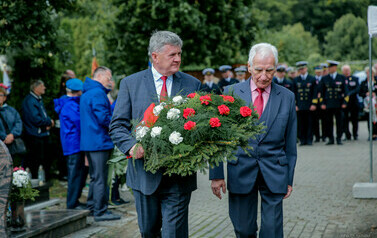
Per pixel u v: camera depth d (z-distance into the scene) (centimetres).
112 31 1241
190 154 307
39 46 824
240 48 1345
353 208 627
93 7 1253
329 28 5778
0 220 302
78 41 2652
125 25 1220
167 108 322
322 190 749
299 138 1381
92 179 620
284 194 364
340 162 1019
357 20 5262
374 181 799
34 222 516
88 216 625
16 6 703
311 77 1354
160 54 343
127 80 355
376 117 1386
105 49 1301
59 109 675
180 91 340
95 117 593
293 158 372
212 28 1191
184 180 338
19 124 720
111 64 1292
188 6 1133
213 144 312
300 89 1352
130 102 352
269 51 354
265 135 362
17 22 719
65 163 898
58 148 897
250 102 347
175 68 346
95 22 1338
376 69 1400
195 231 536
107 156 599
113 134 346
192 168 306
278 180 360
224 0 1205
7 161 309
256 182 370
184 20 1148
